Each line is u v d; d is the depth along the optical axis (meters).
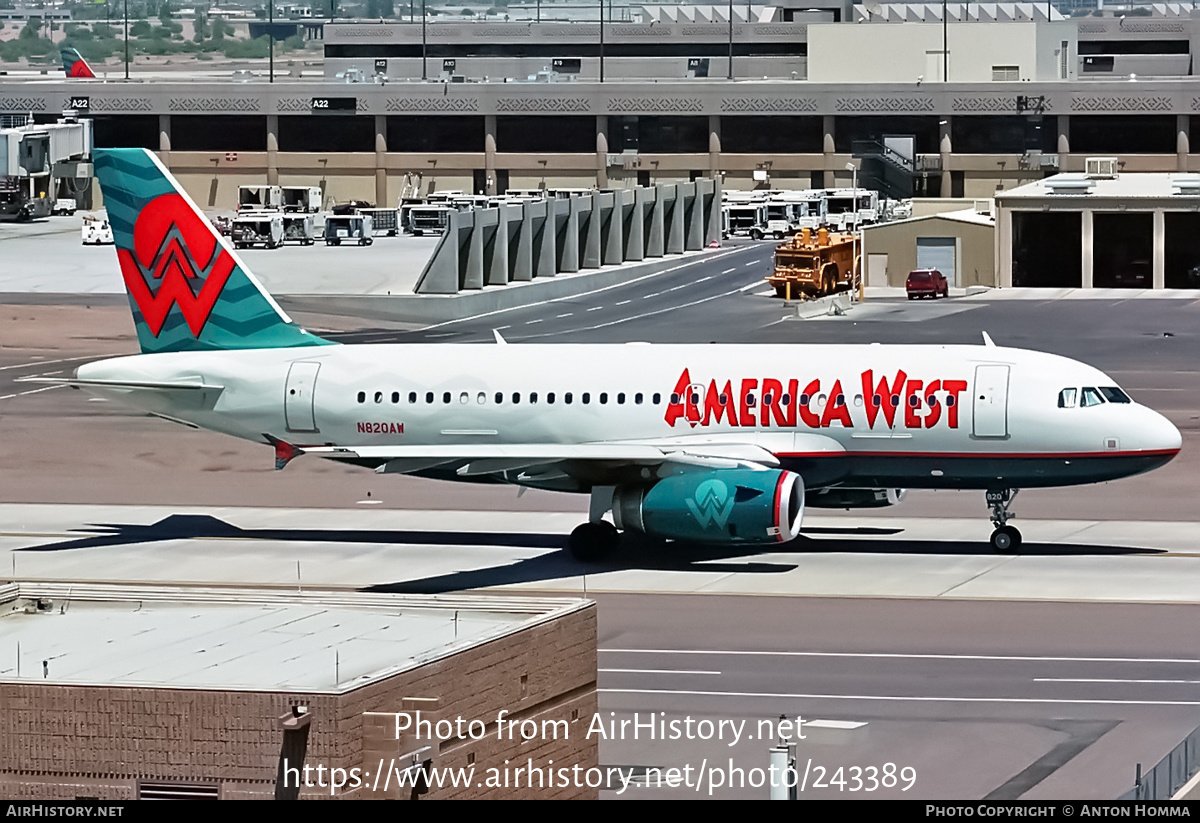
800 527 109.06
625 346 113.62
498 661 53.47
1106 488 133.00
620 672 84.94
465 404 112.31
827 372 108.38
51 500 133.75
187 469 146.12
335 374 114.38
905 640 90.00
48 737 48.94
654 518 105.00
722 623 94.06
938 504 127.94
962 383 106.50
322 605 61.91
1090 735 74.00
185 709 48.41
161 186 116.12
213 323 117.00
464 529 121.38
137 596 62.75
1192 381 185.75
